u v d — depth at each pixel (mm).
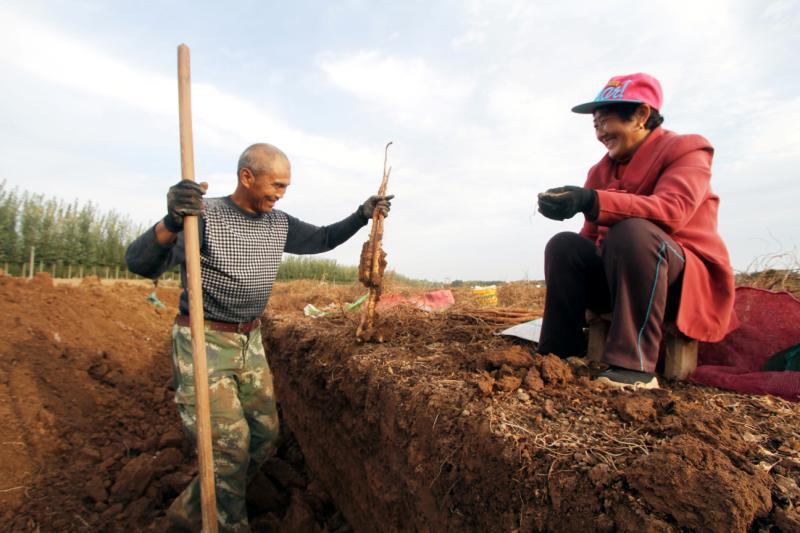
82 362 5184
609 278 2018
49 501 3381
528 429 1623
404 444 2141
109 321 6754
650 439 1477
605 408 1726
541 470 1448
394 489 2270
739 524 1052
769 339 2232
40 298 6312
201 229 2514
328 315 4496
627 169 2320
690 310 2000
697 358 2293
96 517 3281
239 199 2693
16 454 3672
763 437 1472
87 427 4332
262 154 2547
